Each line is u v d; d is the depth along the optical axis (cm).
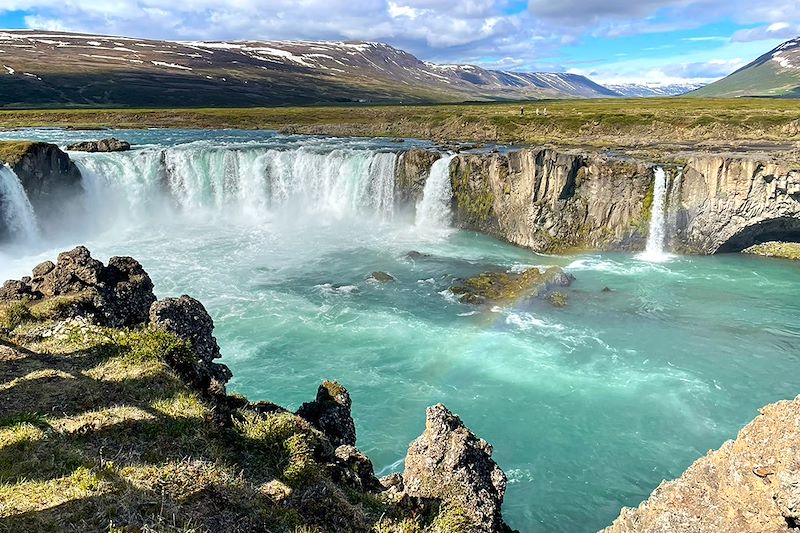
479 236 6081
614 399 2878
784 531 1007
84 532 936
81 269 2233
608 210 5512
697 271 4953
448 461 1468
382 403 2814
